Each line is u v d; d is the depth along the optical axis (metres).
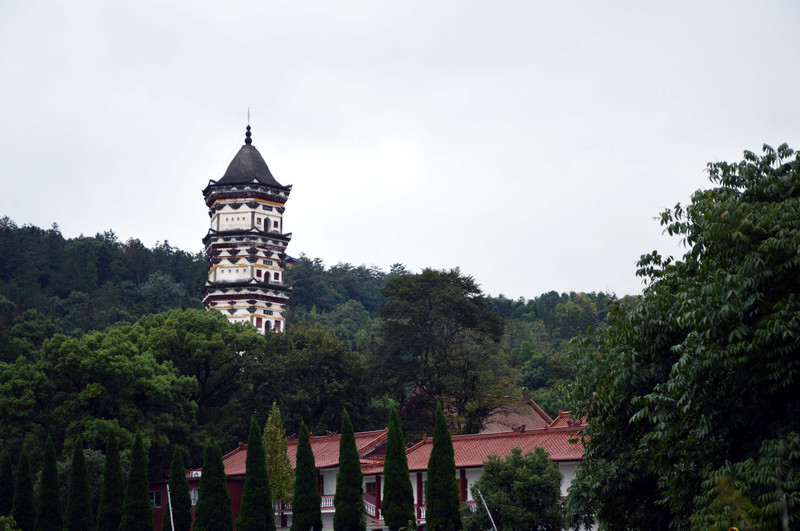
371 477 75.81
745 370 24.30
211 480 69.00
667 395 26.38
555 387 33.75
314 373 97.56
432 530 62.31
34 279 196.38
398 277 103.81
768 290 24.39
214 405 100.62
